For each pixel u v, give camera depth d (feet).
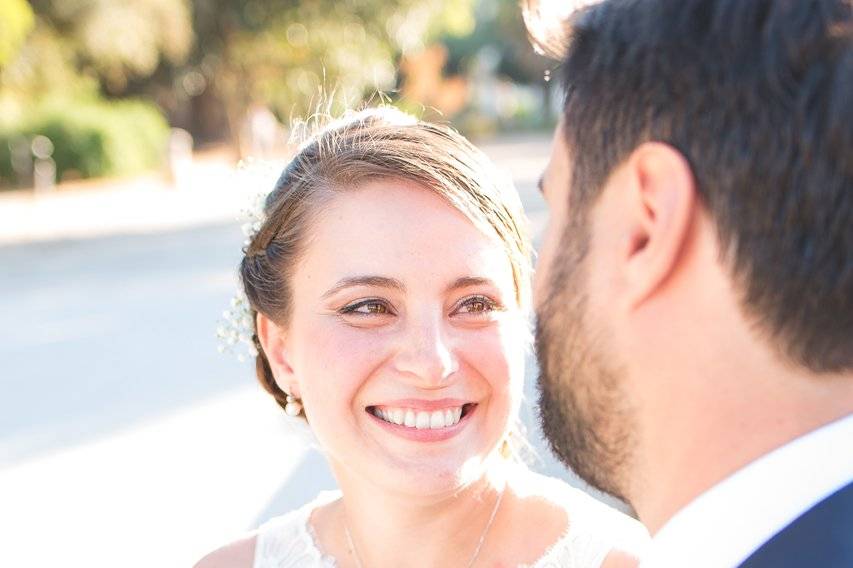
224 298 36.32
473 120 139.44
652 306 3.18
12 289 41.57
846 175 2.81
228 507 16.49
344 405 5.57
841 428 2.87
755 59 2.91
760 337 2.97
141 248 52.34
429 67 109.19
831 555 2.70
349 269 5.47
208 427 20.84
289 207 5.73
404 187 5.47
